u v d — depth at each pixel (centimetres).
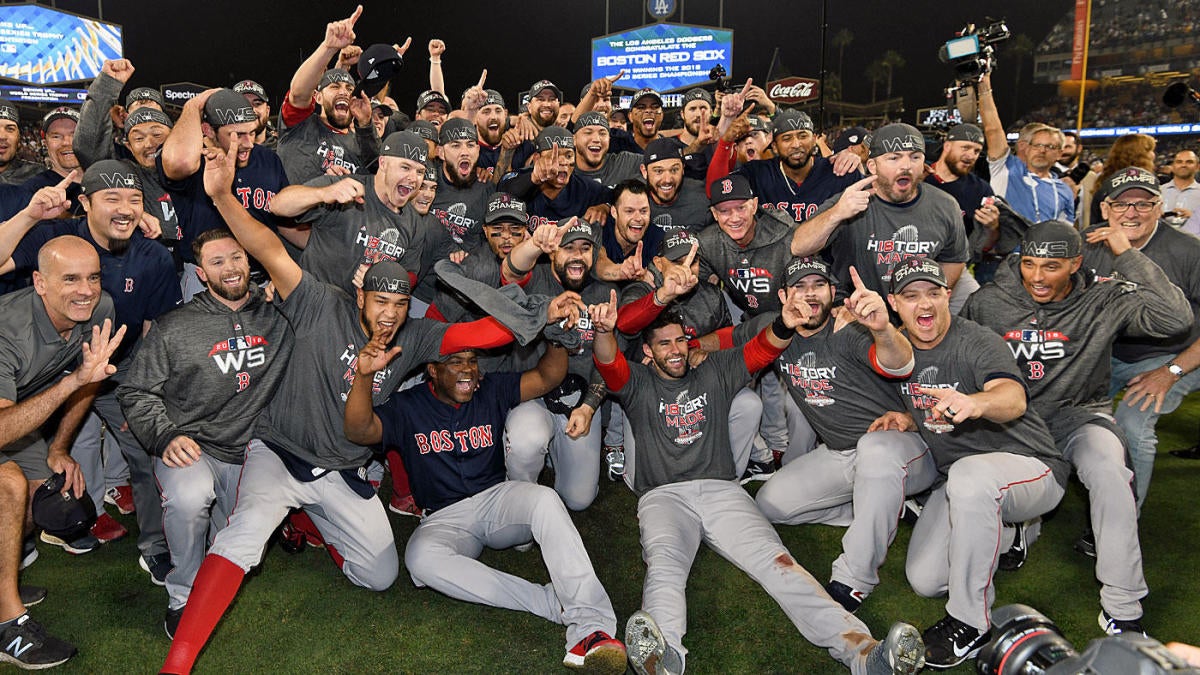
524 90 1798
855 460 350
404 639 318
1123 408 381
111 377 376
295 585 359
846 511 408
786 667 300
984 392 305
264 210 450
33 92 1588
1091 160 1880
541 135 482
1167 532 397
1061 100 2027
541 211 505
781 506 387
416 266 440
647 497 370
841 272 456
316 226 412
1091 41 1969
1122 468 317
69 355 335
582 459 407
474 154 477
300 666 300
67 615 332
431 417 350
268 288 352
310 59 504
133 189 361
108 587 356
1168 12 1872
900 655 263
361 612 337
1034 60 2033
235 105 417
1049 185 632
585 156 555
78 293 310
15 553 298
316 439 341
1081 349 356
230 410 342
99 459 396
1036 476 315
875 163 423
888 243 432
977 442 335
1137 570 311
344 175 423
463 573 323
